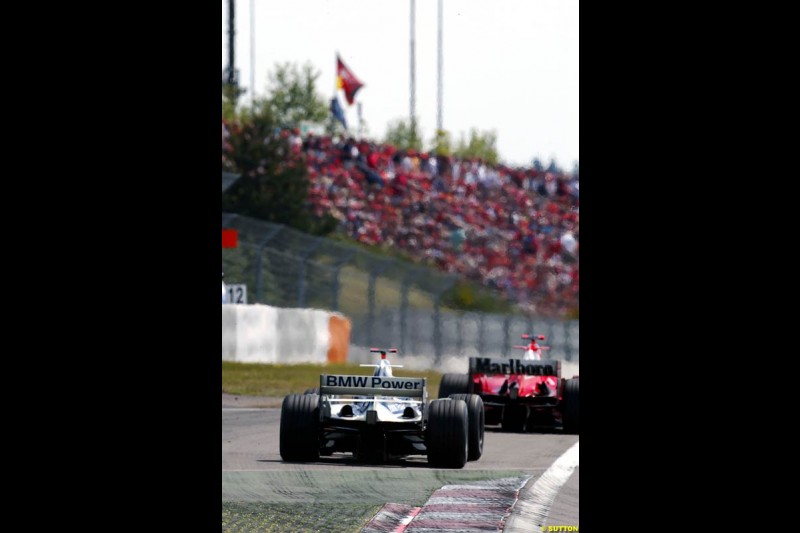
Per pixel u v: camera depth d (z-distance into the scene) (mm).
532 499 35156
